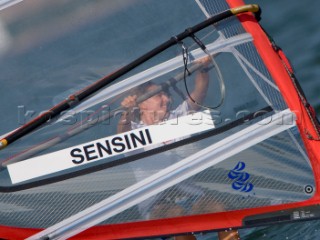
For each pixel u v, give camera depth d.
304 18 38.66
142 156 26.27
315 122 26.58
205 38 26.47
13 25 26.62
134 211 26.48
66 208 26.56
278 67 26.56
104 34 26.56
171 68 26.28
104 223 26.66
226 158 26.08
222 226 26.70
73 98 26.08
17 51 26.61
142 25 26.59
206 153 26.05
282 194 26.38
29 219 26.70
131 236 26.75
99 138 26.34
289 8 39.38
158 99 26.38
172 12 26.67
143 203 26.41
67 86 26.44
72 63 26.48
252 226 26.58
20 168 26.44
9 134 26.20
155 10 26.67
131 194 26.28
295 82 26.66
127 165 26.30
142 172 26.28
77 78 26.44
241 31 26.59
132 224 26.66
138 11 26.66
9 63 26.59
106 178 26.36
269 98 26.30
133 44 26.47
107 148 26.38
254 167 26.22
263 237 29.19
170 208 26.50
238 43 26.47
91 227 26.78
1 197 26.56
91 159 26.39
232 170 26.19
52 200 26.55
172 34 26.52
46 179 26.44
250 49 26.56
